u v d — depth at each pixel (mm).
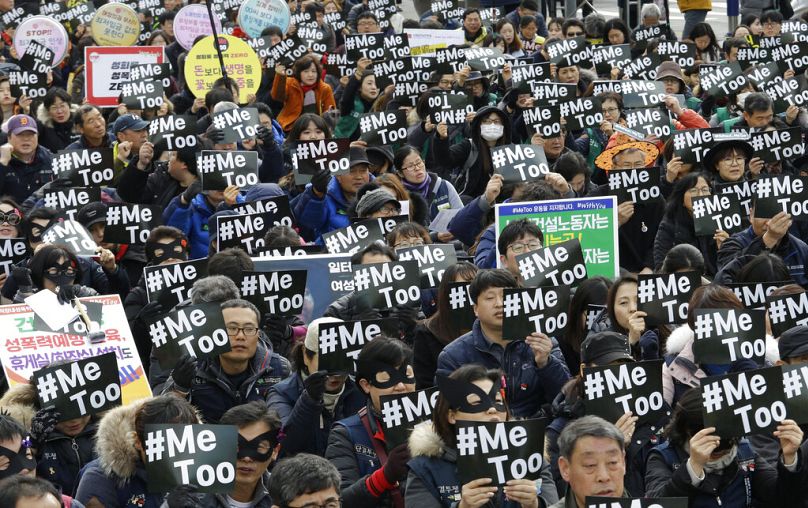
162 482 16891
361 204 29375
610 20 58438
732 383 17625
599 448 15656
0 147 38594
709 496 17516
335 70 55250
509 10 71938
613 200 28453
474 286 22078
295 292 25391
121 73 50906
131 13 59219
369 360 19172
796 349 19781
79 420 20109
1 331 23203
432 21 57844
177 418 17500
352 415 20938
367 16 58344
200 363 21719
